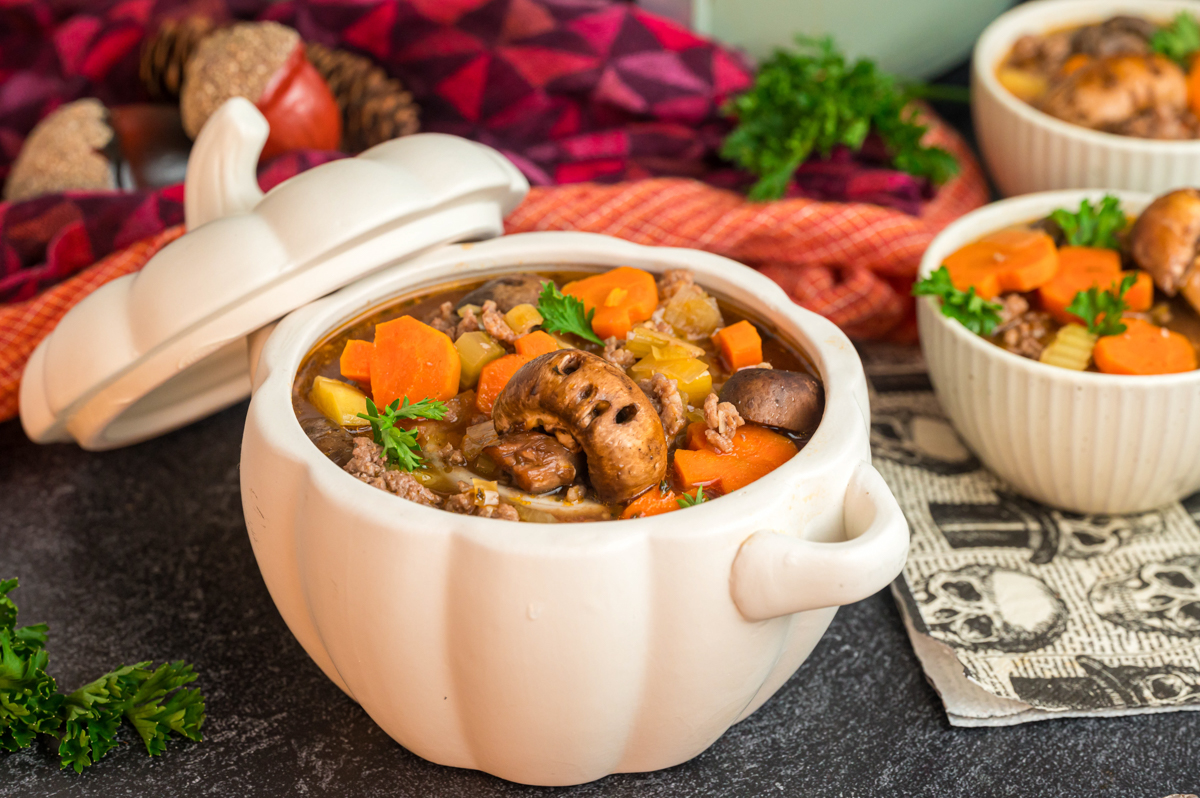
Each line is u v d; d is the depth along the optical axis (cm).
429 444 48
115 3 74
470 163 51
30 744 49
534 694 45
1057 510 57
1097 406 53
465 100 68
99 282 60
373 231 49
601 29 68
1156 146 63
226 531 57
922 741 50
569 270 53
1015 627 52
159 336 49
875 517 44
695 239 64
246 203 53
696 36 69
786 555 43
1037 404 54
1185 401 53
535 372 46
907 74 77
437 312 51
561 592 43
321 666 50
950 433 60
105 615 54
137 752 49
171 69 69
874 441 60
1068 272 57
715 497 46
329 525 45
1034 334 56
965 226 59
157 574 56
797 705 51
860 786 49
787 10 74
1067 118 66
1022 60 71
